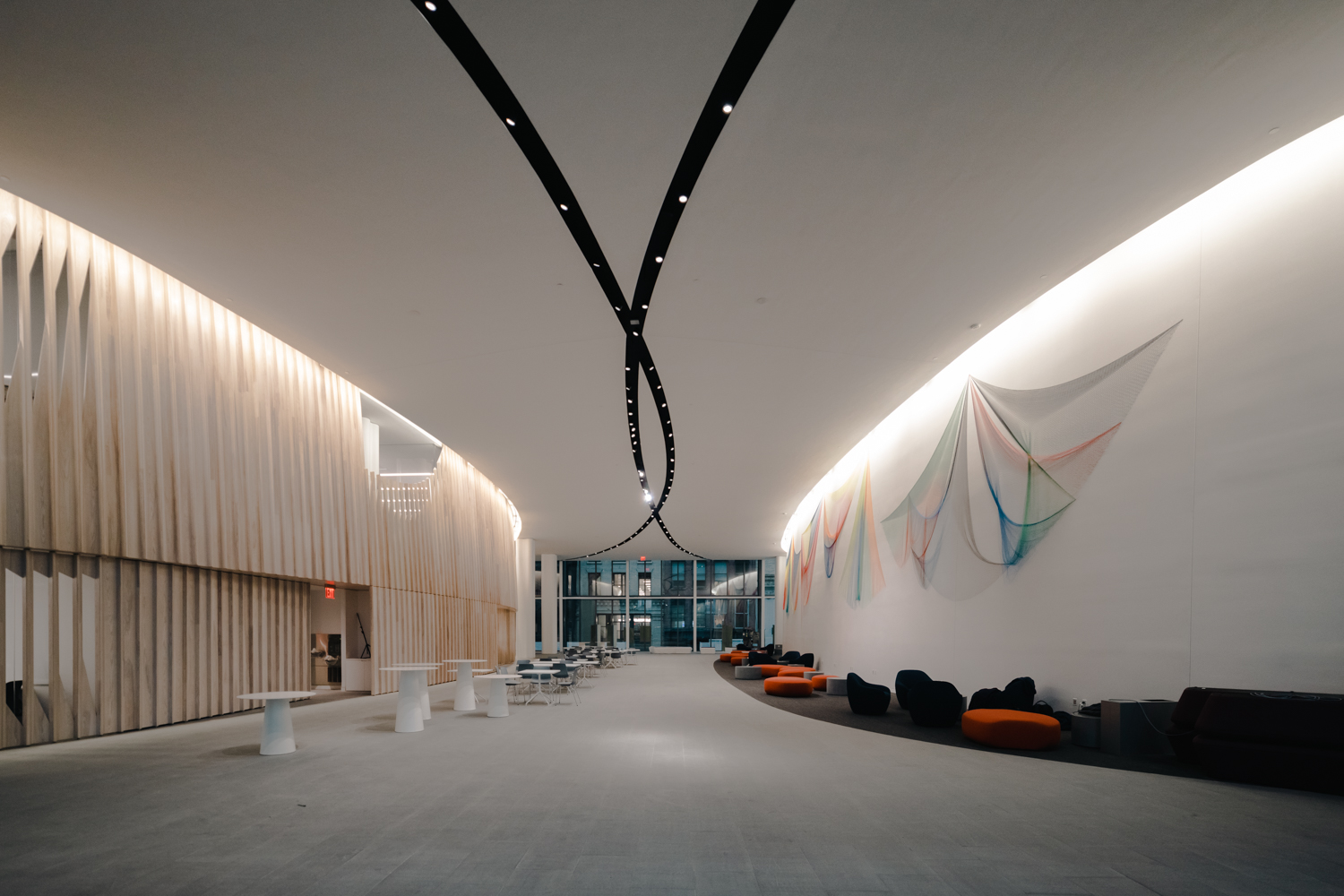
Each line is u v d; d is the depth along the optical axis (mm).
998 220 6934
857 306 8812
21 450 7211
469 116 5367
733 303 8672
